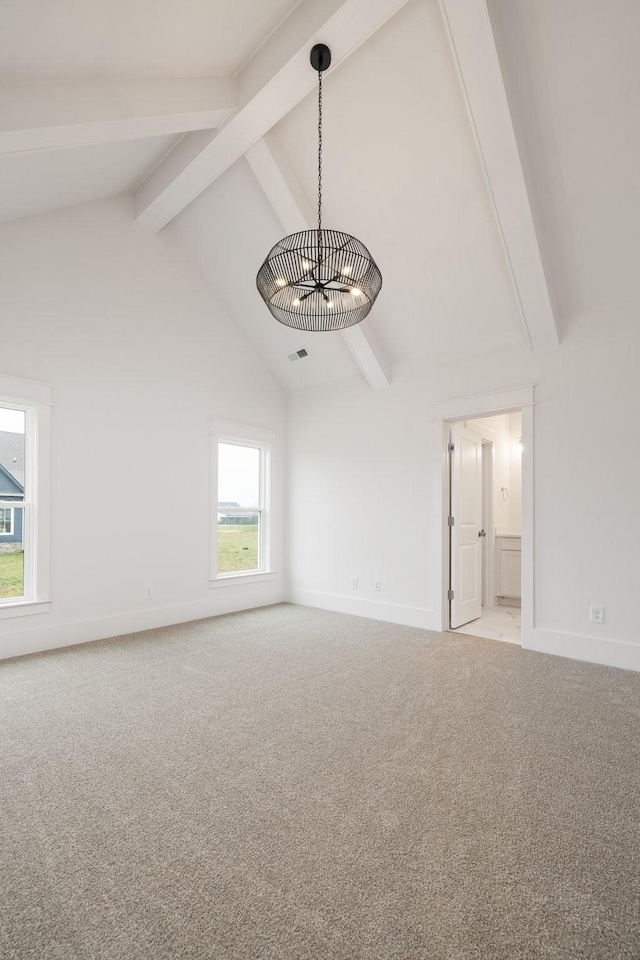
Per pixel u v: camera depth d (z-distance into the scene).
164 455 4.58
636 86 2.61
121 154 3.49
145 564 4.39
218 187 4.12
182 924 1.26
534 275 3.43
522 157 2.98
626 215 3.11
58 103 2.40
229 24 2.57
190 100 2.92
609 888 1.39
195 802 1.81
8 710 2.61
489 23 2.48
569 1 2.43
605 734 2.36
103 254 4.16
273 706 2.68
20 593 3.69
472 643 3.97
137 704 2.70
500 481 6.02
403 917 1.29
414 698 2.80
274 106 3.06
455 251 3.70
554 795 1.86
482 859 1.51
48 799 1.82
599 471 3.53
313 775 1.99
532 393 3.87
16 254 3.63
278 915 1.29
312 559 5.55
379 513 4.92
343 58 2.71
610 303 3.53
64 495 3.85
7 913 1.29
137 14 2.16
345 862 1.49
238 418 5.31
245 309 5.10
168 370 4.64
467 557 4.77
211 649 3.75
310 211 3.86
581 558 3.58
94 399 4.07
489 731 2.39
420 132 3.16
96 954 1.17
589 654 3.50
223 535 5.31
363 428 5.10
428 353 4.54
